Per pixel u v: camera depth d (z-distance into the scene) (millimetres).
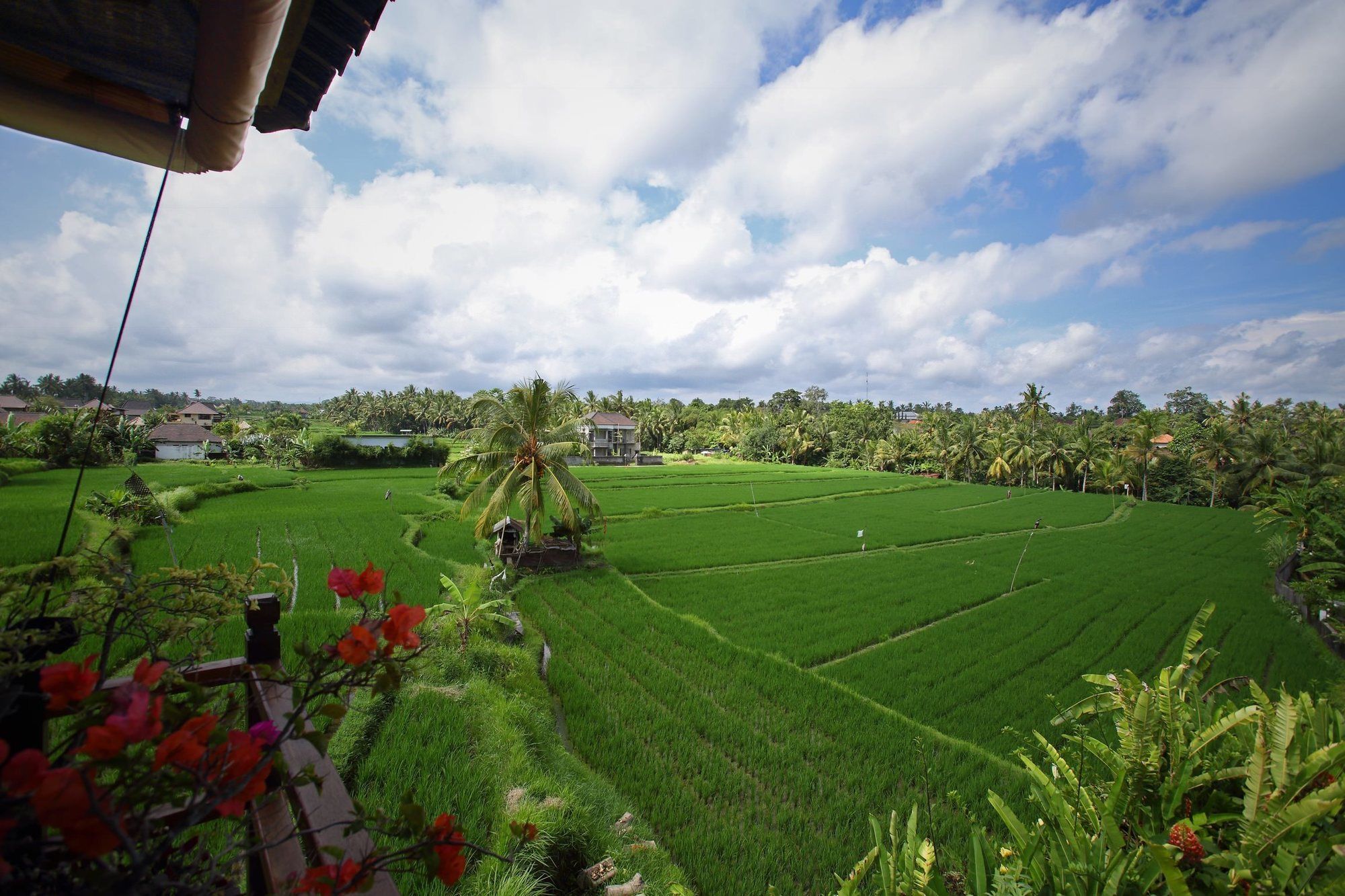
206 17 1700
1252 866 2908
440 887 4996
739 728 10305
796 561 26094
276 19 1624
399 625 1569
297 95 3078
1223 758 3688
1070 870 3326
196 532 20500
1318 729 3344
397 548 19297
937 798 8648
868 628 16922
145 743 1271
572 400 20750
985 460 72938
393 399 106250
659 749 9594
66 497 22625
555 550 20516
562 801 6727
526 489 19141
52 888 1117
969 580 23188
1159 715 3809
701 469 69000
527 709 9422
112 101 2547
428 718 8008
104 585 1866
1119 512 48938
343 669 1615
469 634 11469
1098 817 3771
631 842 7125
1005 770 9414
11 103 2455
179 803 1248
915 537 32281
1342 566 18719
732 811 8211
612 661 12891
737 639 15688
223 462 52344
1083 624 18609
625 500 40844
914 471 78000
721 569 23844
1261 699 3393
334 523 23359
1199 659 4461
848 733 10352
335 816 2104
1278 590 23625
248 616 2469
